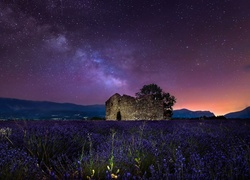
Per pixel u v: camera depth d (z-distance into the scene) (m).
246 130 6.11
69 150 3.73
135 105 26.41
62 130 5.13
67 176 2.12
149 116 25.94
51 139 3.86
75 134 5.01
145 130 6.83
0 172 2.32
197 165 2.52
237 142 3.88
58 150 3.54
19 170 2.44
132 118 26.22
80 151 3.85
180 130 6.08
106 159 2.94
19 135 4.36
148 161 2.94
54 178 2.02
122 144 3.81
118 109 28.44
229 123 9.72
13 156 2.78
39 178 2.57
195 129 6.54
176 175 2.22
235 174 2.22
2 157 2.87
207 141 4.07
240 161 2.52
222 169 2.38
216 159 2.82
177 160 2.55
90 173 2.48
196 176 2.09
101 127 7.83
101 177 2.49
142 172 2.73
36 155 3.30
